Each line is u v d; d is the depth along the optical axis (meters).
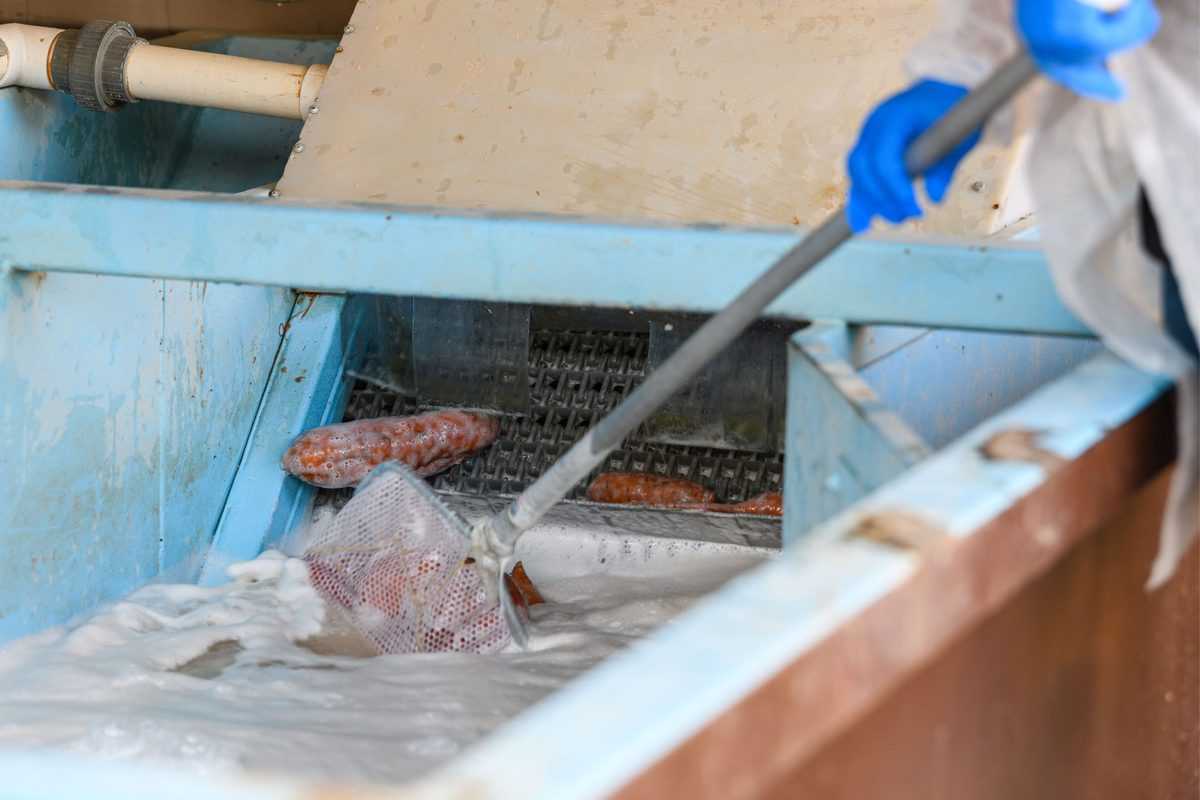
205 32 3.51
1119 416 1.09
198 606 2.25
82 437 2.14
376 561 2.18
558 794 0.59
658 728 0.64
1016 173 2.27
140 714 1.73
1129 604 1.27
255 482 2.56
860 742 0.85
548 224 1.79
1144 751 1.38
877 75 2.43
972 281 1.62
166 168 3.38
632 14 2.63
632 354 2.64
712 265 1.74
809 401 1.51
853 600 0.78
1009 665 1.05
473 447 2.57
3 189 1.92
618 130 2.51
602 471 2.57
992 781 1.06
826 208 2.35
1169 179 1.03
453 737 1.70
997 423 1.08
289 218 1.86
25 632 2.05
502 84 2.62
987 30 1.14
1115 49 0.91
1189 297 1.05
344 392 2.74
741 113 2.46
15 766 0.61
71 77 2.77
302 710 1.79
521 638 2.04
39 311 2.01
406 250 1.83
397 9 2.78
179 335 2.37
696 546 2.35
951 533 0.87
